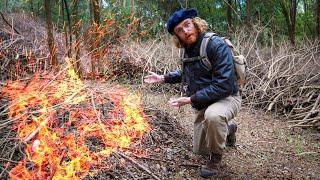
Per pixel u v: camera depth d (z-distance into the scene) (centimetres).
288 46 625
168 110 402
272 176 292
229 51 264
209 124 267
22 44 490
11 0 762
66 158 244
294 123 433
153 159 283
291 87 487
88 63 429
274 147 355
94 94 301
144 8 700
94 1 408
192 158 301
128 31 588
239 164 310
